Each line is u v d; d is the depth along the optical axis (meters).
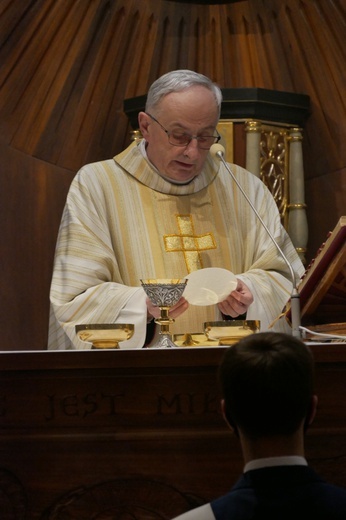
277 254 6.11
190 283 5.04
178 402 3.69
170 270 6.08
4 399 3.71
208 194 6.33
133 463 3.68
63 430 3.70
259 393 2.54
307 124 8.27
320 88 8.26
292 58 8.34
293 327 4.67
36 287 7.77
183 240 6.16
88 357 3.68
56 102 7.88
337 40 8.07
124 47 8.17
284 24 8.27
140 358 3.67
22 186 7.70
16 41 7.48
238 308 5.34
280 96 7.95
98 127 8.18
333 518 2.41
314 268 4.70
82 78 8.01
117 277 5.98
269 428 2.55
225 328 4.66
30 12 7.48
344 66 8.10
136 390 3.70
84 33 7.91
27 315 7.67
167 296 4.78
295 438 2.57
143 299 5.41
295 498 2.45
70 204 6.02
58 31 7.74
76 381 3.71
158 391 3.70
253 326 4.70
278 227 6.33
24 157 7.73
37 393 3.71
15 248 7.61
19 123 7.66
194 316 5.94
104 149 8.23
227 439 3.68
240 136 7.88
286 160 8.09
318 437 3.68
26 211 7.72
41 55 7.69
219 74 8.44
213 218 6.29
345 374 3.69
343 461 3.67
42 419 3.70
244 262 6.30
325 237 8.27
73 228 5.89
